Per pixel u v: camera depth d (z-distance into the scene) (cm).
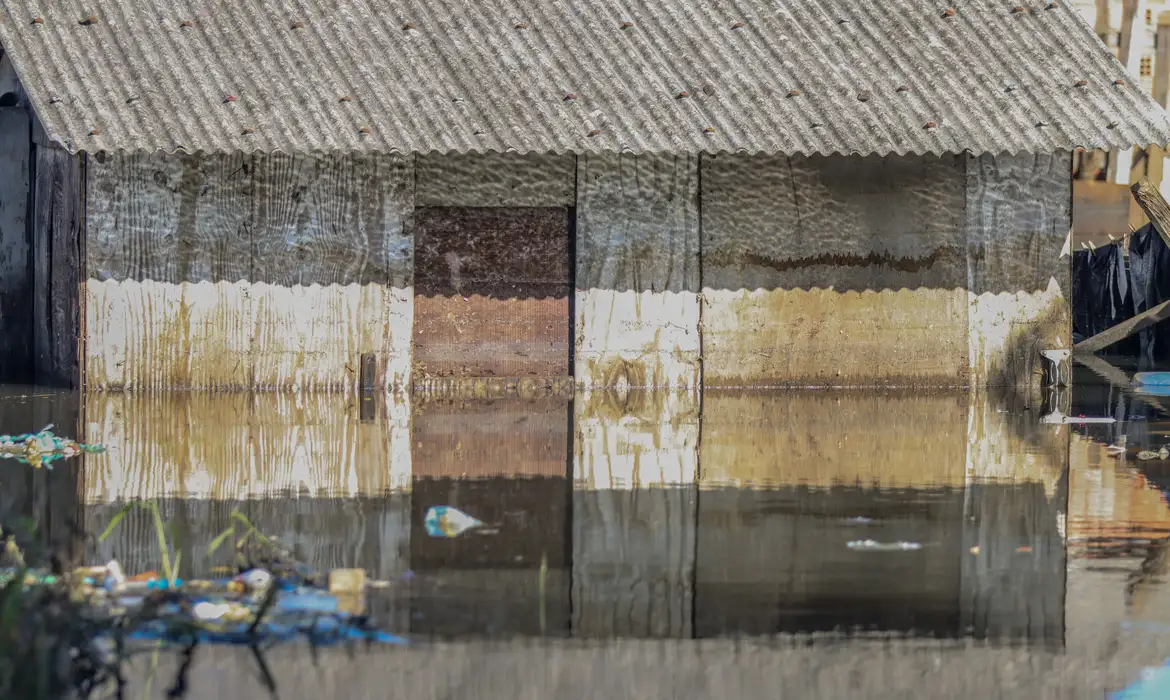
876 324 3531
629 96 3372
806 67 3509
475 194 3397
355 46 3431
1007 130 3384
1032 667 1387
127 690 1290
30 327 3622
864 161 3500
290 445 2584
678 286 3472
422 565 1723
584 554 1786
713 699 1299
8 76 3650
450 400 3275
